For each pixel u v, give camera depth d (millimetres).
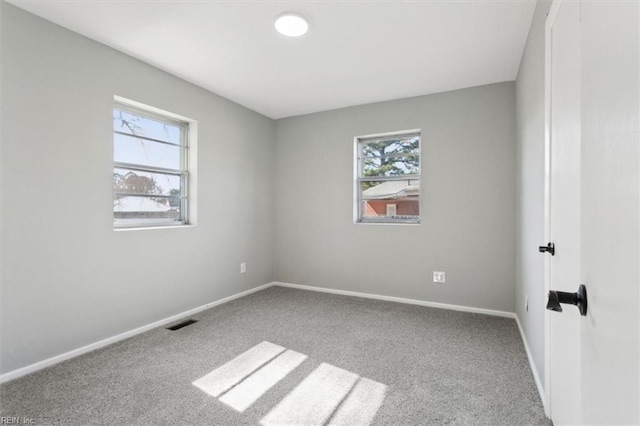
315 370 2203
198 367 2244
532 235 2248
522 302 2781
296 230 4531
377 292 3994
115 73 2684
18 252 2139
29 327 2186
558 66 1482
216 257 3703
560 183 1456
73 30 2406
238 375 2137
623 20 554
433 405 1804
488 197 3424
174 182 3344
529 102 2375
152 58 2840
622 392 560
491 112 3406
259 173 4379
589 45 768
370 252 4031
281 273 4668
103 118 2607
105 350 2512
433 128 3674
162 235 3094
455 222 3576
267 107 4168
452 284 3592
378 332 2887
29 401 1843
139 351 2498
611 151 616
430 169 3693
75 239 2436
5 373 2074
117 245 2717
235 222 3975
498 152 3377
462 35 2477
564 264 1387
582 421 821
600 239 682
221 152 3766
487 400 1846
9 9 2092
